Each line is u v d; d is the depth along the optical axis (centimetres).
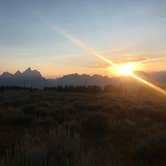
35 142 757
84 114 1716
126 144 1105
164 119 1752
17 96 3528
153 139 1028
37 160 616
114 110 1922
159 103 2853
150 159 912
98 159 740
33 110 1958
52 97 3425
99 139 1202
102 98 3362
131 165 837
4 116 1631
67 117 1673
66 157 636
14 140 1105
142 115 1856
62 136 767
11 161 616
